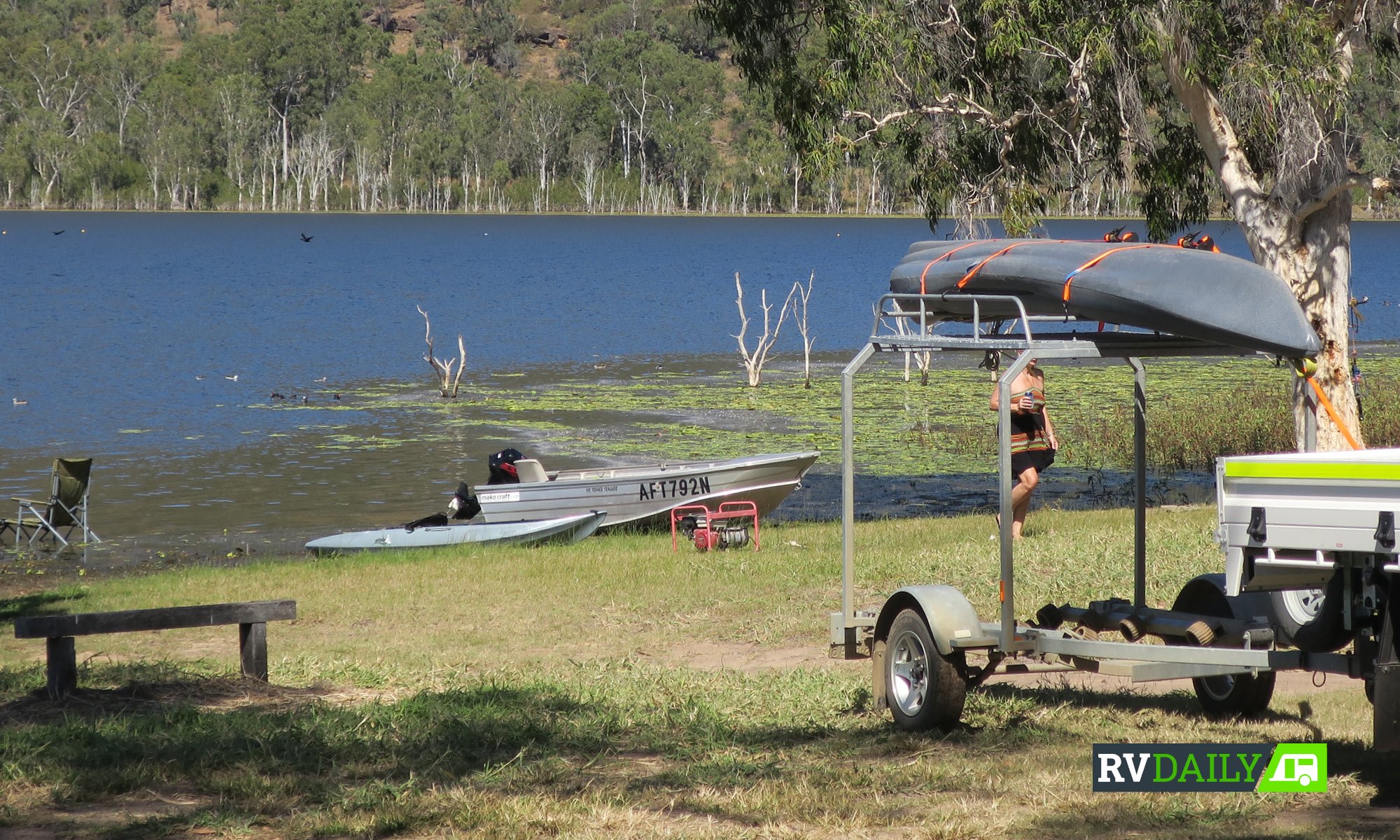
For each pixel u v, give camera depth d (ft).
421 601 78.59
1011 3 110.73
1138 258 42.83
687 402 198.29
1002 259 46.21
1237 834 33.40
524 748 43.24
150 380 232.73
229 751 42.70
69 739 44.45
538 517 110.32
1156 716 46.55
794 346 295.07
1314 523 35.55
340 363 260.83
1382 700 34.32
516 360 264.11
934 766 40.01
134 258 654.53
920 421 177.47
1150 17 103.65
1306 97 98.84
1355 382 102.27
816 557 85.20
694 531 97.66
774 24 122.52
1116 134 121.08
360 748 43.34
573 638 67.62
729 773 40.04
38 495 136.15
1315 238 102.42
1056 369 236.63
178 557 108.37
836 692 51.39
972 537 89.15
